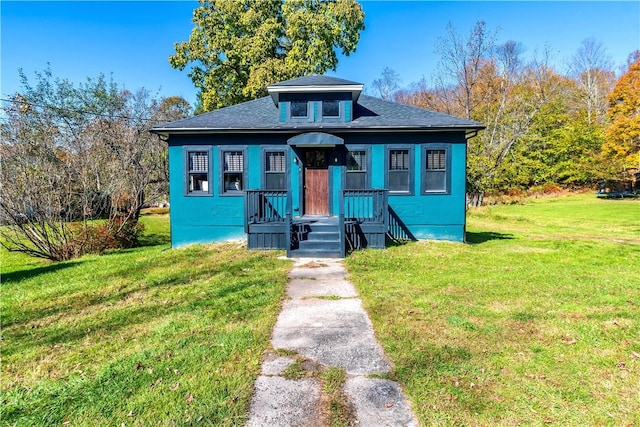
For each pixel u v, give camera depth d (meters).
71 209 11.50
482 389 2.77
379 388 2.83
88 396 2.79
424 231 10.24
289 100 10.26
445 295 5.17
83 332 4.16
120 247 12.05
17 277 7.35
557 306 4.67
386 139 10.11
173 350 3.55
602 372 3.01
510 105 26.05
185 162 10.37
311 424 2.41
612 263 7.50
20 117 10.92
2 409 2.66
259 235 9.15
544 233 13.98
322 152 10.38
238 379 2.98
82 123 17.69
